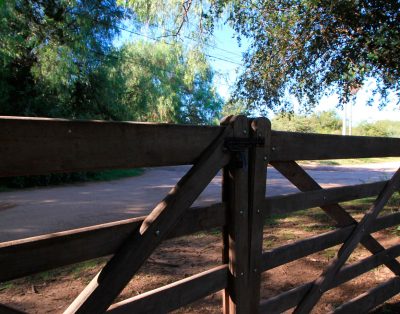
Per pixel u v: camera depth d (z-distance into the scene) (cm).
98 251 150
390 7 604
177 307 183
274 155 227
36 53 1383
